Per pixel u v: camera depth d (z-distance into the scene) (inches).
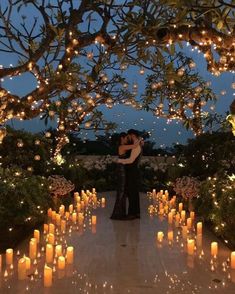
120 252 258.4
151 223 353.7
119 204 368.5
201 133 447.2
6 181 273.0
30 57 170.2
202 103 356.8
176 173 434.3
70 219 359.3
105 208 425.4
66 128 436.5
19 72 169.6
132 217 369.1
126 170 371.9
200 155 414.3
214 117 465.7
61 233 309.7
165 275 213.3
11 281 201.5
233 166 398.0
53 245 265.1
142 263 234.8
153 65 179.2
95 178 571.5
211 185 325.4
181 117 459.8
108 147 636.7
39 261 237.1
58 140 460.8
